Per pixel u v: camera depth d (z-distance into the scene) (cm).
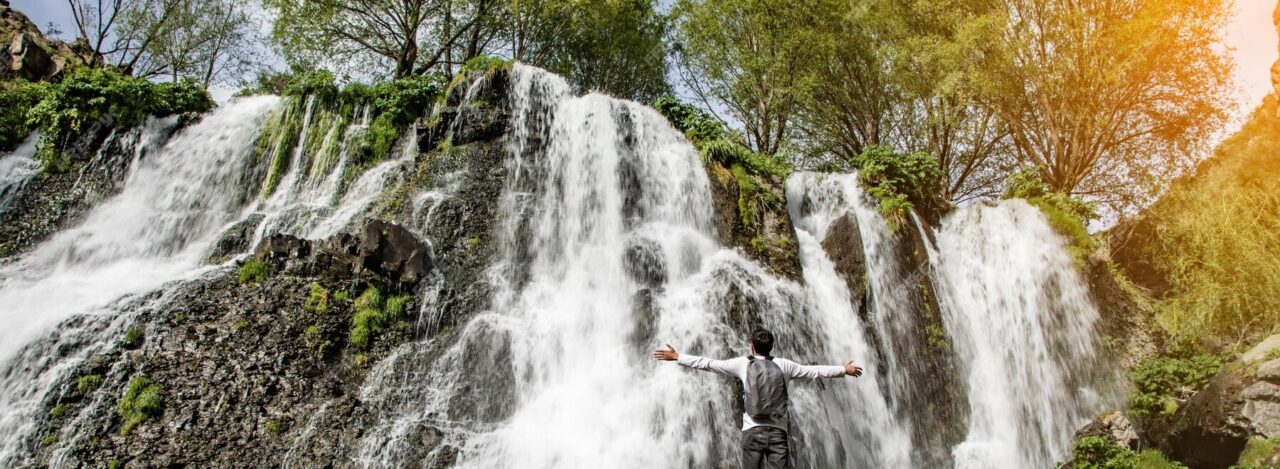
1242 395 1128
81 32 2344
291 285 1145
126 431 912
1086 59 2019
